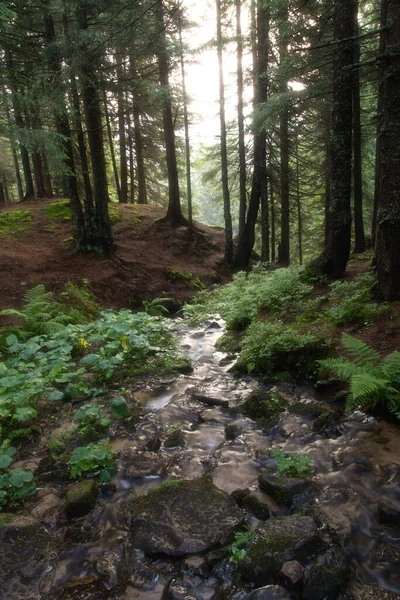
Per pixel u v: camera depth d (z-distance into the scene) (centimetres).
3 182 2855
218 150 1939
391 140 599
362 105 1970
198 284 1520
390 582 266
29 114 1006
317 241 2534
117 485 388
